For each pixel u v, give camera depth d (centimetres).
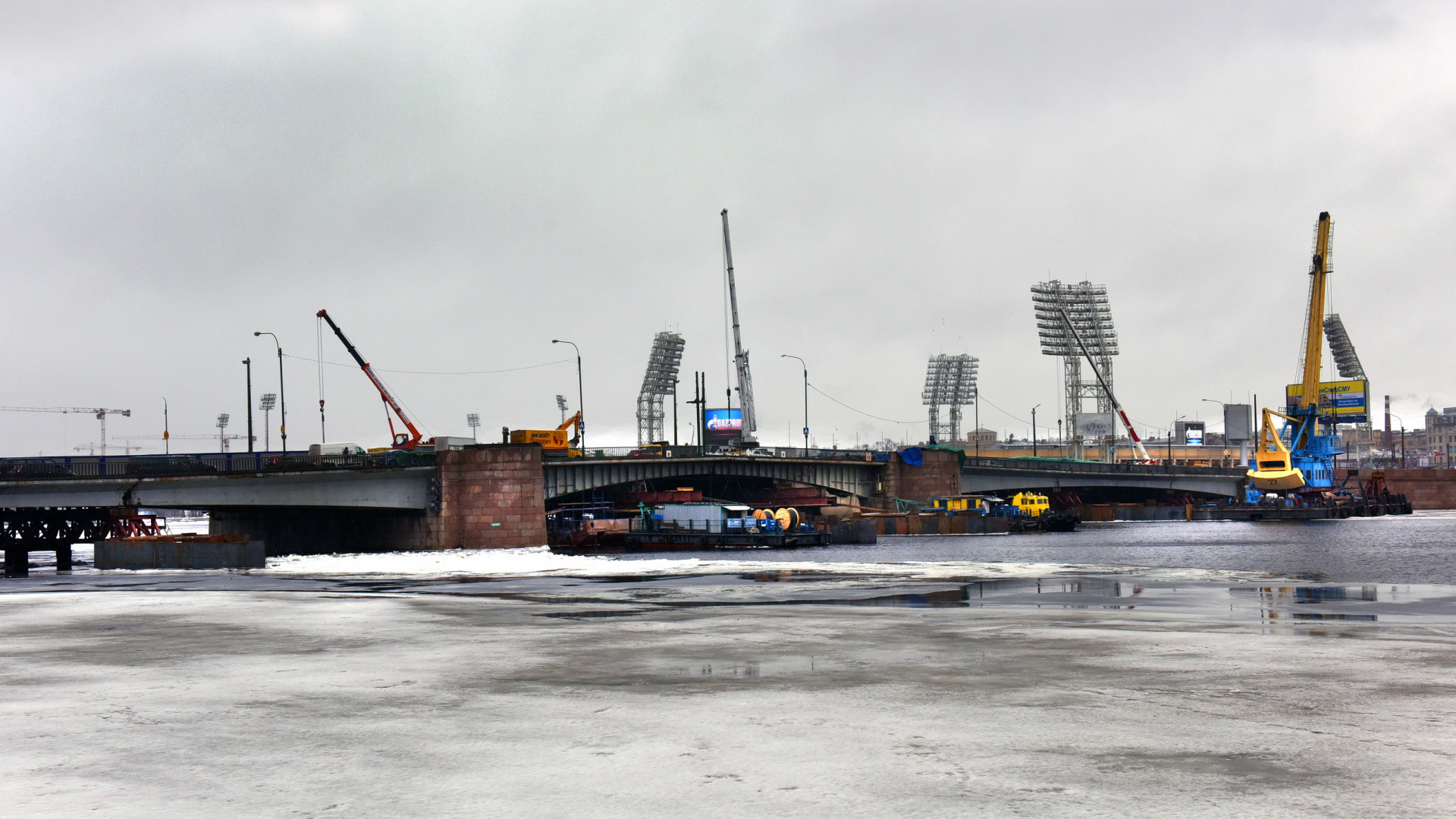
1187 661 2288
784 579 5431
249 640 2859
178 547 7419
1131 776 1324
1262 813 1167
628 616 3459
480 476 10888
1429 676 2070
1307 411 19900
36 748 1524
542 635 2908
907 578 5353
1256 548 9875
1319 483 19938
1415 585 4734
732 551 10281
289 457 10356
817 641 2695
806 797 1245
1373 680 2017
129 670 2298
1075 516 15512
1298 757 1415
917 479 17025
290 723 1686
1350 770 1348
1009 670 2162
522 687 2014
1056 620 3194
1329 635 2745
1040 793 1250
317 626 3234
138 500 8862
